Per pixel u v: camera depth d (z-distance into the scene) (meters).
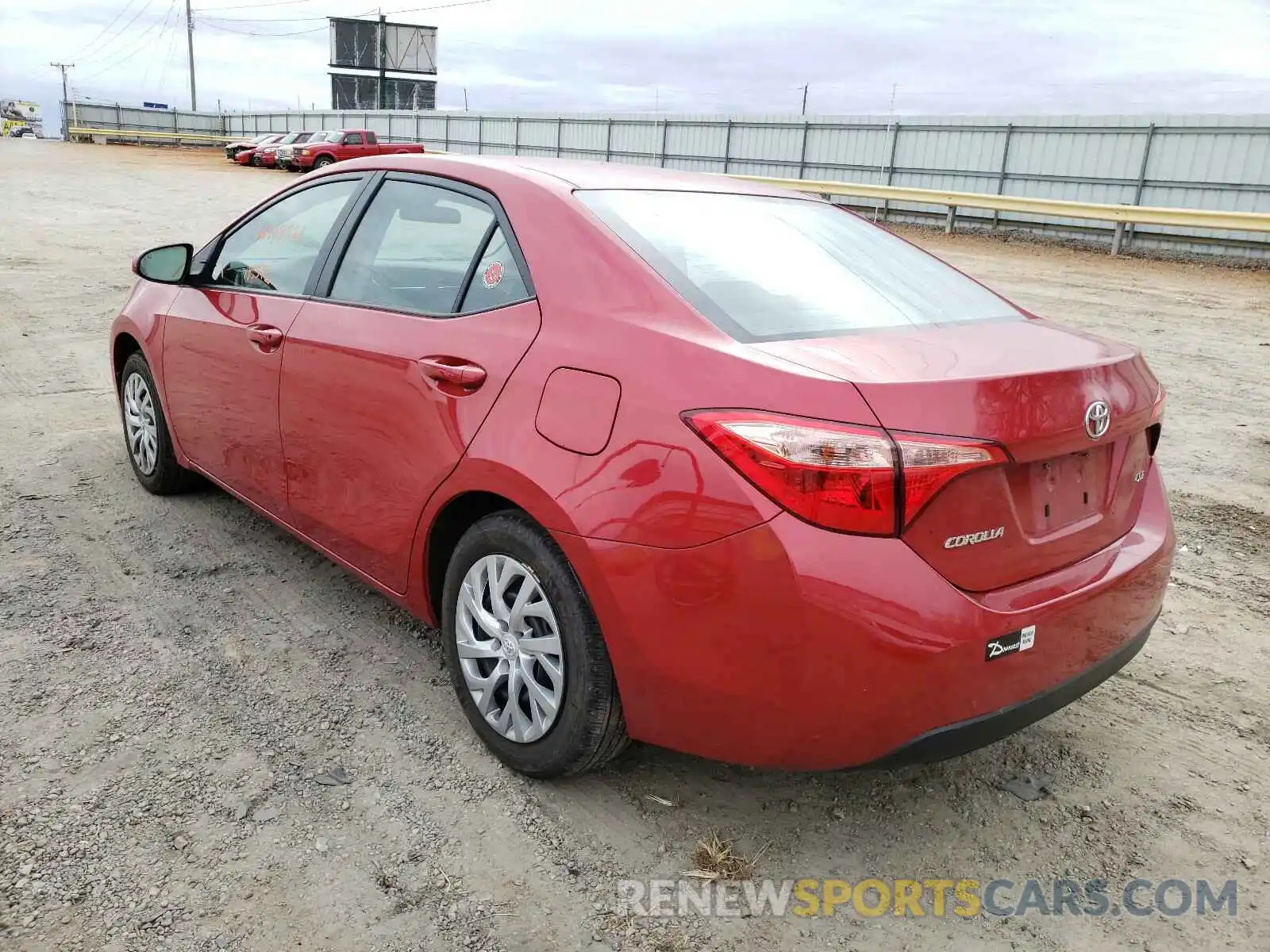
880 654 1.98
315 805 2.51
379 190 3.29
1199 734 3.04
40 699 2.91
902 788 2.72
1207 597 4.02
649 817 2.55
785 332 2.32
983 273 14.63
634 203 2.79
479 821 2.49
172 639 3.32
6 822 2.37
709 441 2.07
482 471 2.51
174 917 2.12
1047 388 2.15
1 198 21.03
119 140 68.00
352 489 3.07
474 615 2.68
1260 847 2.53
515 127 37.75
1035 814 2.64
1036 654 2.17
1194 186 19.22
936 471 1.98
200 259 4.09
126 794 2.50
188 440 4.13
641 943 2.14
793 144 27.22
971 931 2.22
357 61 73.44
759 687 2.06
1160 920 2.27
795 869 2.39
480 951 2.08
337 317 3.13
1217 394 7.61
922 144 24.00
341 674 3.15
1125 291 13.18
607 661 2.37
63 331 8.38
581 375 2.34
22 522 4.23
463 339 2.67
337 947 2.07
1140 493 2.67
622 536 2.19
